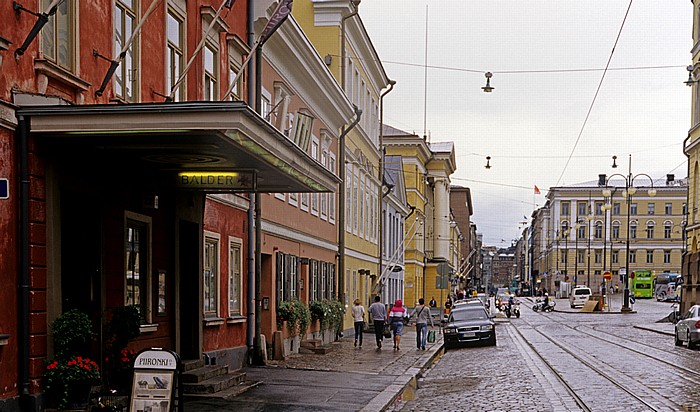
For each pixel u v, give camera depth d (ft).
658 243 433.07
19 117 33.32
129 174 43.29
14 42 32.68
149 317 46.32
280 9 48.93
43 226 34.73
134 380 30.27
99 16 39.58
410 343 107.24
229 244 63.00
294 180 49.88
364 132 131.54
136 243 45.27
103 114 33.37
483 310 111.45
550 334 131.75
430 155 242.99
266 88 73.26
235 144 36.47
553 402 48.08
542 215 526.98
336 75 114.83
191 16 53.21
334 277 110.42
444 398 51.31
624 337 121.90
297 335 84.74
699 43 150.20
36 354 33.94
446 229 266.57
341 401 47.26
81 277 39.32
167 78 48.85
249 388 51.78
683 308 156.15
